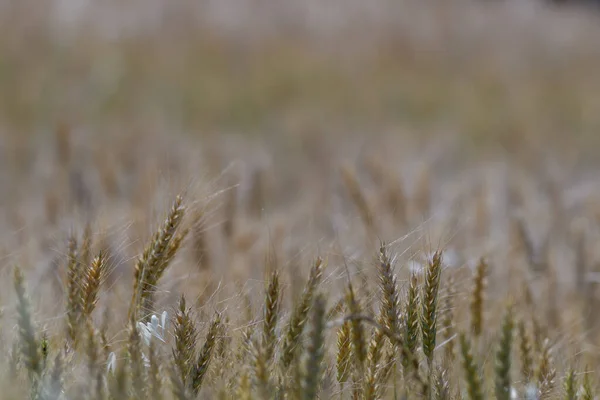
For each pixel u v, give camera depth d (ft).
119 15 89.76
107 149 41.39
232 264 19.58
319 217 27.40
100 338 11.64
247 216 27.17
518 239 23.61
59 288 16.07
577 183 43.93
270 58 85.25
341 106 74.23
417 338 12.22
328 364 12.29
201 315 13.16
